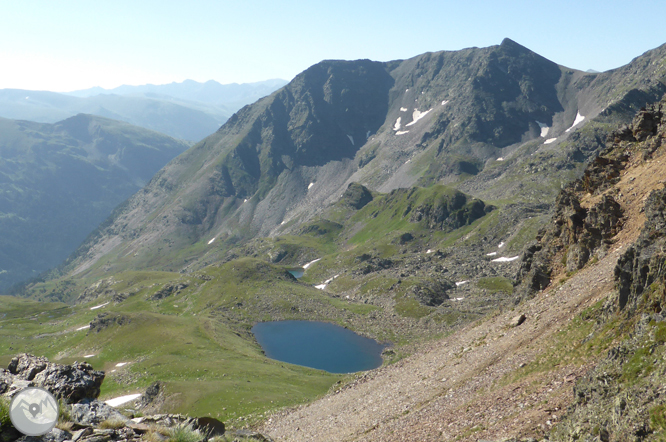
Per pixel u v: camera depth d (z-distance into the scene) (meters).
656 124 62.09
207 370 141.12
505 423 25.55
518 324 46.88
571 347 31.06
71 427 15.66
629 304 28.53
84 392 19.42
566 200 66.56
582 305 37.34
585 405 20.48
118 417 18.28
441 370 48.81
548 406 24.45
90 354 187.88
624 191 54.16
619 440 16.38
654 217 30.95
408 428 34.97
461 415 31.28
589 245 51.41
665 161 50.94
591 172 64.19
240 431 28.88
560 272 55.50
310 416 63.94
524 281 63.03
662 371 16.97
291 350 192.00
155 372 149.75
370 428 42.09
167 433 17.44
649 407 15.94
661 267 26.50
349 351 189.12
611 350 21.69
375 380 65.88
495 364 38.56
